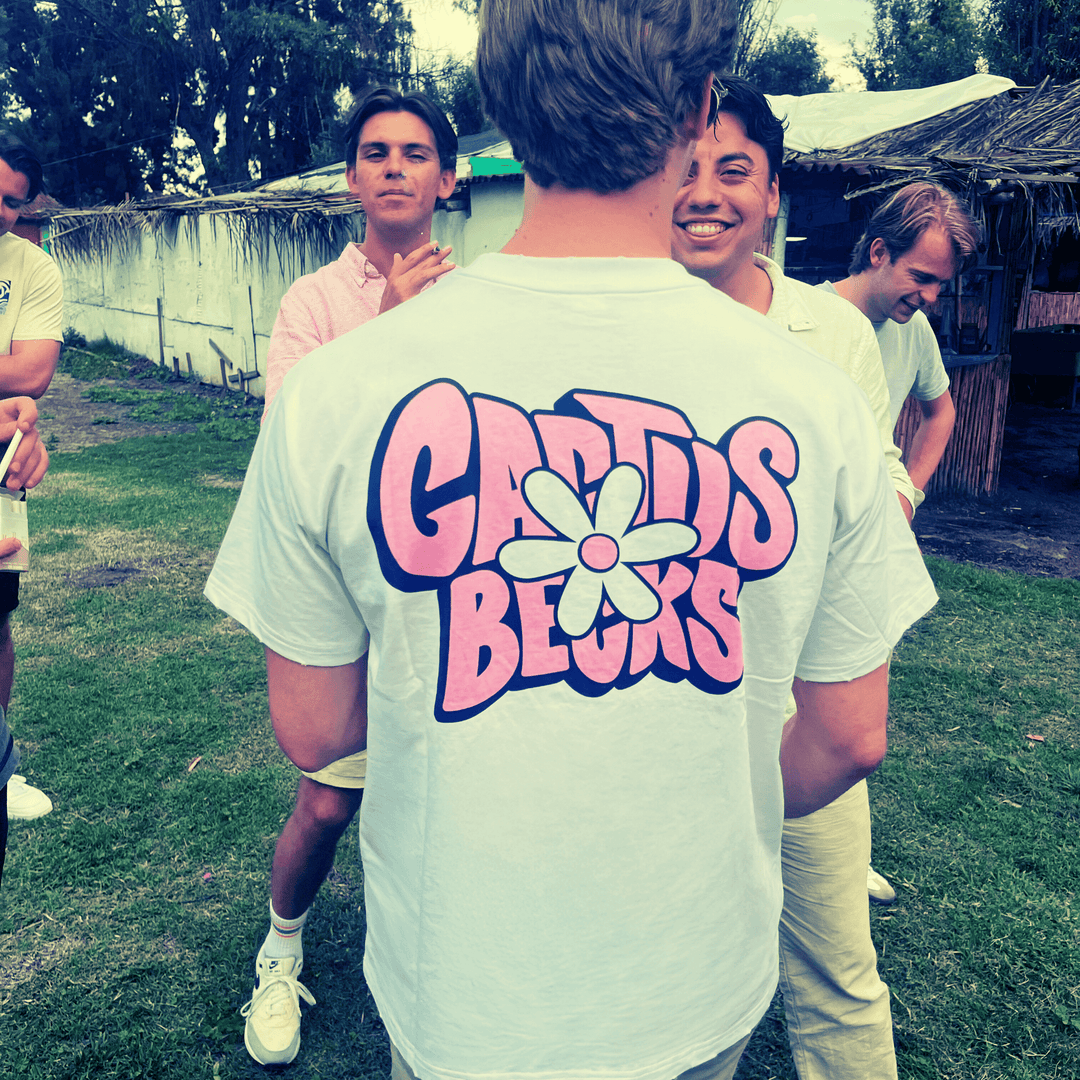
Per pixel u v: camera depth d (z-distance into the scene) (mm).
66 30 32844
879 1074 1659
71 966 2344
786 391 806
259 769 3307
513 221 9570
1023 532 6996
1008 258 7730
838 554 861
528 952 816
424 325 784
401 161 2111
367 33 29875
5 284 3250
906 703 3934
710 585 806
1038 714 3855
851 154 7410
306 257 12297
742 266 1674
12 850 2803
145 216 15797
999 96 8727
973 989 2307
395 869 866
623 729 800
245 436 10617
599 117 748
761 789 922
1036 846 2906
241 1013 2139
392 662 797
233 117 31000
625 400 782
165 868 2740
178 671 4129
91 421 11750
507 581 778
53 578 5434
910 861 2820
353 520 770
